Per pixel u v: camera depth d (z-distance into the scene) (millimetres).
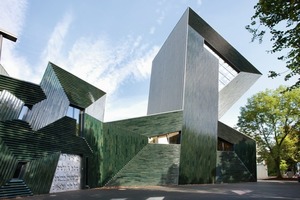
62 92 16484
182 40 30156
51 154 15102
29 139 13859
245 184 25656
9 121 12961
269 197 13094
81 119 18203
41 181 14359
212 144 28781
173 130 25500
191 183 25516
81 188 17609
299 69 10961
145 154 23531
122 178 21297
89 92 19531
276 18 9234
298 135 37219
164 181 23578
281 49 10203
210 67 31234
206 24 31078
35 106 14500
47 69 15625
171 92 31422
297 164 50250
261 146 40531
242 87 38250
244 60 35938
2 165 12320
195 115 27547
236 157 31078
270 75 11469
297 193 15445
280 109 38781
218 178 28688
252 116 40062
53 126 15508
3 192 12172
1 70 18891
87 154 18094
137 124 24953
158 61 40406
